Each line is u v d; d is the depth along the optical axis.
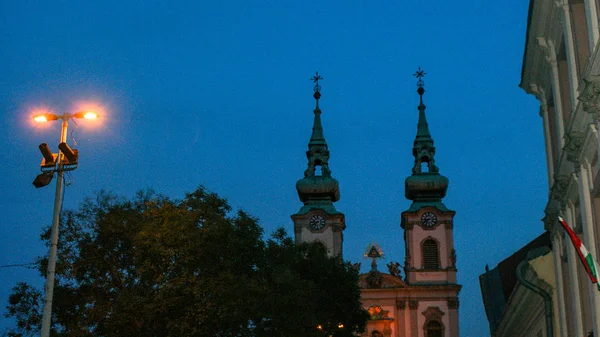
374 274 112.44
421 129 124.19
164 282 39.34
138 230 40.84
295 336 43.03
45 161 31.64
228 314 38.22
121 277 41.03
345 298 59.28
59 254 40.53
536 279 38.34
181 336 38.16
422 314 111.19
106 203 42.47
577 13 28.55
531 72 36.09
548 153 35.91
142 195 43.41
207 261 40.12
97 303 40.25
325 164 123.38
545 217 35.94
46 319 30.38
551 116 36.03
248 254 41.81
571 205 31.05
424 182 118.31
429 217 115.69
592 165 27.34
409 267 113.31
